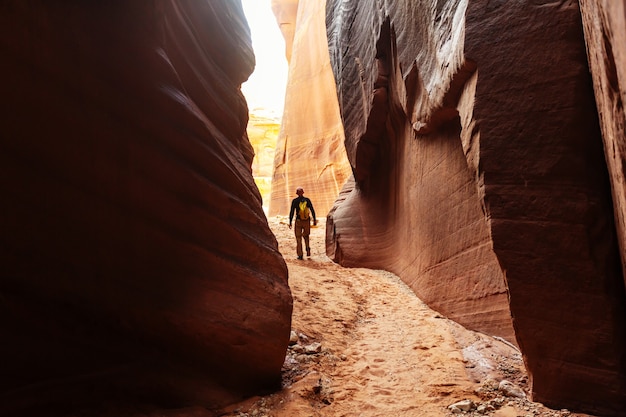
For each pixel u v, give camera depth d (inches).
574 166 145.9
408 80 282.4
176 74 155.1
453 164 246.4
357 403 160.4
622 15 72.7
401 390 169.2
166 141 150.0
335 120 877.2
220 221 165.3
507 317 197.2
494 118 159.3
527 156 152.3
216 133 183.6
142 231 141.0
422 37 254.8
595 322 139.9
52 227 118.0
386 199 402.0
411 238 318.3
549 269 146.3
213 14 196.2
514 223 151.8
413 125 290.4
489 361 182.4
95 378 123.5
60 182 120.1
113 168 133.3
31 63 112.2
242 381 160.9
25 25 110.0
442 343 207.8
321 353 204.2
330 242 466.9
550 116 150.0
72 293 121.6
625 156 100.7
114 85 134.6
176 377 142.8
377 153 430.0
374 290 311.3
